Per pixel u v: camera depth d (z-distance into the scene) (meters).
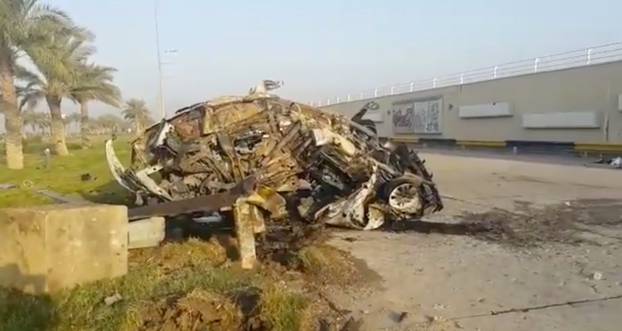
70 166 25.33
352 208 8.69
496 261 6.95
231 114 8.67
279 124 8.86
